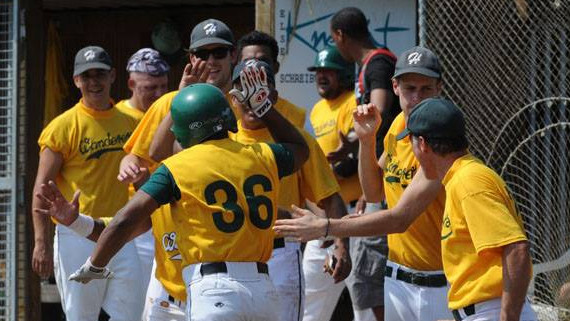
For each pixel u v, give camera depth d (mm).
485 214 13586
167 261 16484
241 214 14258
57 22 34969
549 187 23172
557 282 21922
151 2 33750
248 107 15828
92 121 21766
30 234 25797
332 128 23062
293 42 25609
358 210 21000
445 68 23000
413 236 16984
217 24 18141
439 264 17000
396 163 17328
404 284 17234
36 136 26047
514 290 13344
